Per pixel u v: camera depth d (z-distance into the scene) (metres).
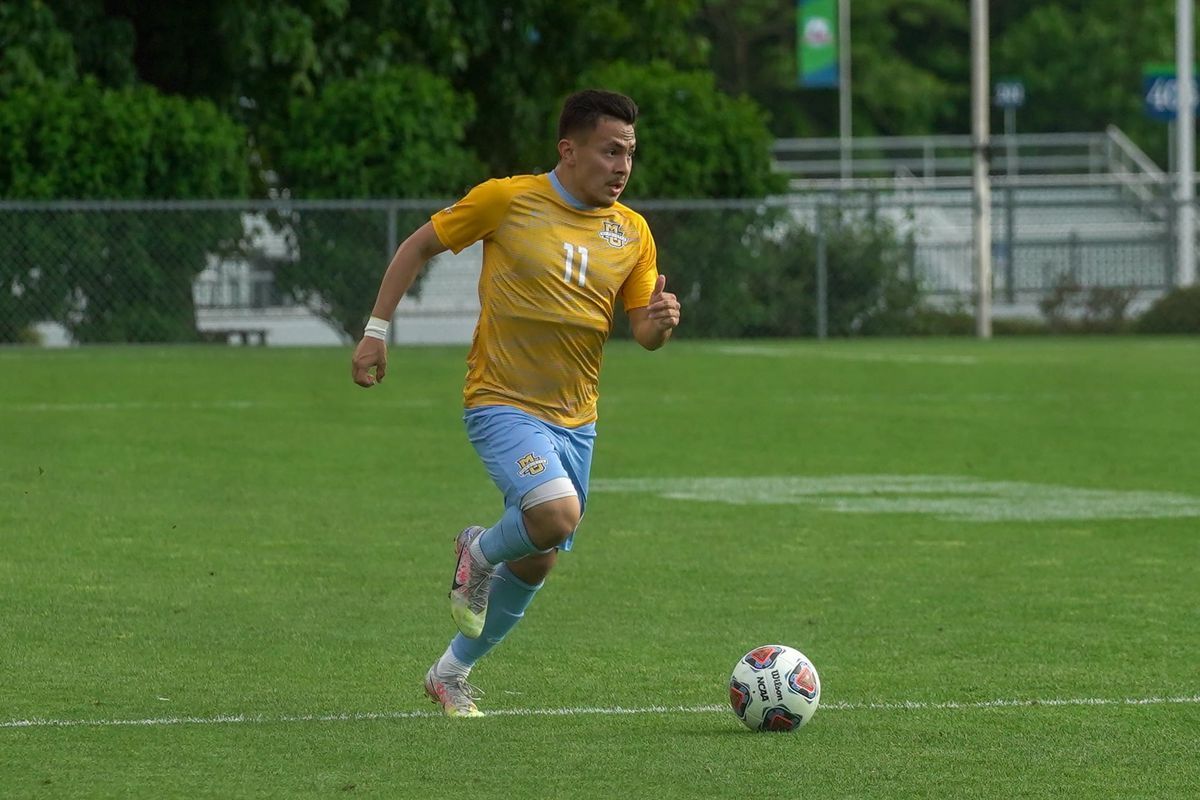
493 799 18.88
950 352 99.06
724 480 48.47
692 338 109.12
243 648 27.00
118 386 73.88
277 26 105.69
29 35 99.94
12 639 27.39
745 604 31.05
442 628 28.67
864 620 29.67
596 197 23.12
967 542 38.19
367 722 22.39
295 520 40.25
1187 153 129.75
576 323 23.05
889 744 21.31
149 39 112.12
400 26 114.19
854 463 52.44
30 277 96.81
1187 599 31.70
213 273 104.62
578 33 120.69
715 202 105.62
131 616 29.36
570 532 22.28
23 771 19.88
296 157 103.75
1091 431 61.16
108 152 97.69
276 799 18.83
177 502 42.69
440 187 105.62
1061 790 19.34
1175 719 22.70
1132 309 123.25
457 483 46.75
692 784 19.45
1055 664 26.23
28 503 42.00
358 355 23.23
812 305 110.81
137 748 20.95
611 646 27.42
